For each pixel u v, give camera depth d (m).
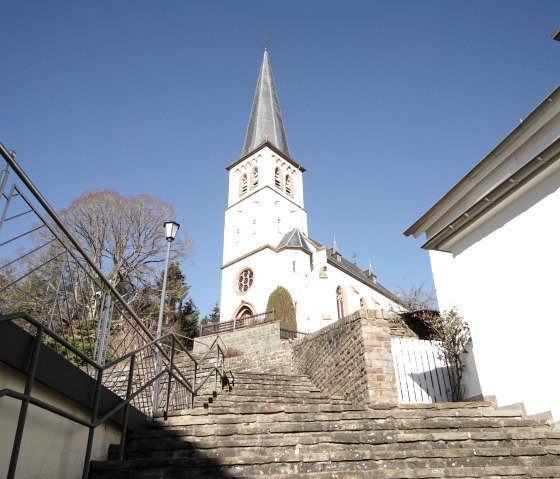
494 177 11.97
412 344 10.70
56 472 4.34
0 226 4.21
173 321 33.94
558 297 7.60
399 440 5.76
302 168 46.38
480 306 9.39
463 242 10.18
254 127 46.62
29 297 6.14
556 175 8.00
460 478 4.79
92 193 33.62
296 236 37.34
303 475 4.55
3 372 3.77
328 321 34.53
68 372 4.58
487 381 8.88
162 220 35.78
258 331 24.03
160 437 5.96
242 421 6.70
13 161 3.92
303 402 9.91
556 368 7.43
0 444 3.65
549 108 10.74
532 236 8.33
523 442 5.98
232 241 39.44
